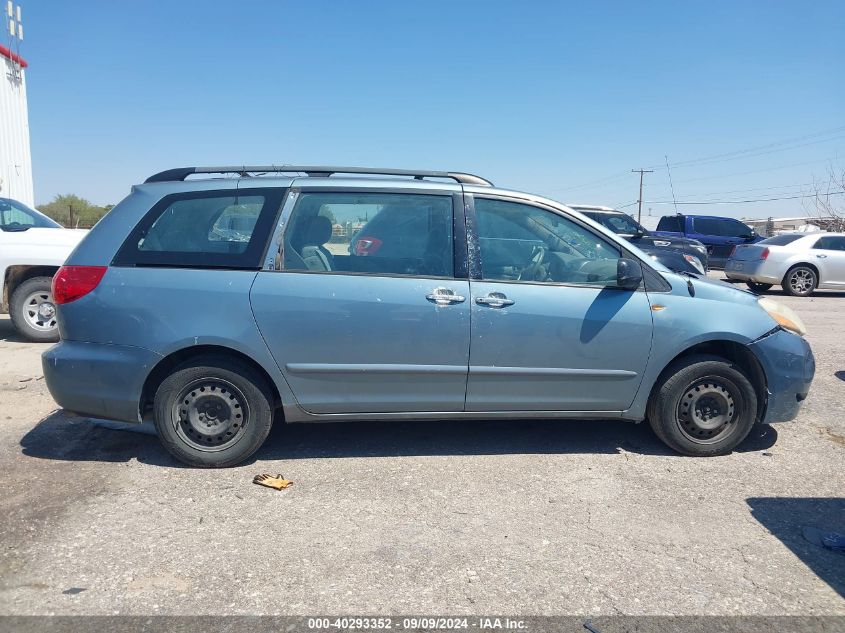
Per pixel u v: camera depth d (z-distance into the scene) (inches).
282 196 165.5
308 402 163.5
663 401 173.0
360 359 161.8
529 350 165.3
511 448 181.9
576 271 170.9
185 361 161.5
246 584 115.7
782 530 137.7
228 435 163.5
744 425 175.2
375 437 188.9
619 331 167.5
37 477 158.4
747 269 625.6
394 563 123.2
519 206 171.9
